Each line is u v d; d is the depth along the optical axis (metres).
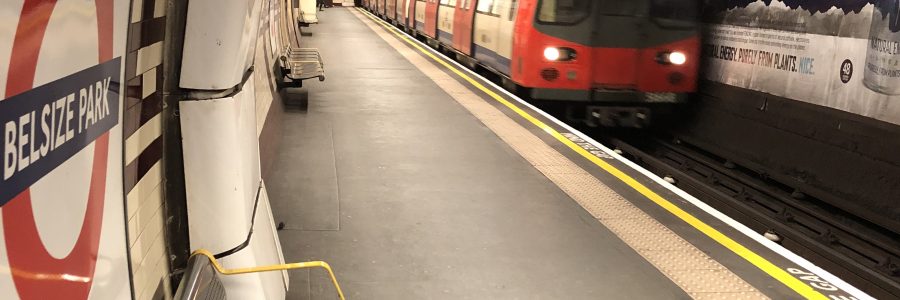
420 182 5.09
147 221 1.89
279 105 7.28
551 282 3.53
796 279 3.69
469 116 7.52
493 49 10.58
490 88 9.43
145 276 1.86
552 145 6.39
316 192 4.74
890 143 6.71
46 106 1.11
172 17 2.00
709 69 10.36
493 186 5.07
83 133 1.28
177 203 2.12
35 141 1.07
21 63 1.02
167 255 2.12
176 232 2.14
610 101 9.07
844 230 6.54
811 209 7.16
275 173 5.14
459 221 4.32
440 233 4.11
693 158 9.66
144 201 1.86
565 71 8.84
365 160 5.62
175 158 2.09
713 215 4.64
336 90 8.85
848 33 7.35
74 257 1.24
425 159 5.73
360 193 4.77
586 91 8.92
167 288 2.10
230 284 2.21
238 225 2.21
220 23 1.98
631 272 3.69
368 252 3.78
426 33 16.45
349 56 12.71
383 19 25.91
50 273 1.13
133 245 1.73
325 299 3.22
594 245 4.03
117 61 1.49
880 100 6.88
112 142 1.46
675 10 8.93
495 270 3.64
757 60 9.10
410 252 3.81
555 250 3.93
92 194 1.33
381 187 4.93
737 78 9.59
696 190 7.80
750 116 9.20
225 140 2.10
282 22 9.87
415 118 7.32
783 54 8.49
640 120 9.27
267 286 2.45
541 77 8.84
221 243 2.18
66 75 1.18
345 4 41.03
